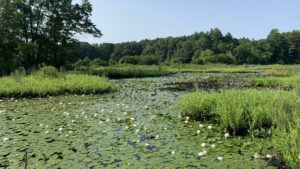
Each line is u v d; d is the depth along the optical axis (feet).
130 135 13.12
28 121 16.46
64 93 31.73
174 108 21.02
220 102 15.88
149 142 11.97
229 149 10.84
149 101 25.18
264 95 16.88
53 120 16.74
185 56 308.40
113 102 24.63
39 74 41.50
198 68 124.98
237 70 93.76
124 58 228.02
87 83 34.58
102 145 11.60
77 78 40.50
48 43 80.84
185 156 10.12
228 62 214.48
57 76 42.11
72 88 32.35
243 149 10.81
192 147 11.19
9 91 28.37
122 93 32.19
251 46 276.21
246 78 54.19
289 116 11.87
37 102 24.62
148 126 14.98
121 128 14.60
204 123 15.61
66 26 84.53
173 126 14.94
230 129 13.53
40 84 31.94
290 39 253.24
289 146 8.92
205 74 79.97
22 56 77.00
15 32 71.92
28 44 69.67
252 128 12.80
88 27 91.40
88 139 12.52
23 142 12.13
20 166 9.35
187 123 15.67
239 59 259.39
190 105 17.03
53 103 23.98
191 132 13.60
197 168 8.98
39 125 15.39
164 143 11.80
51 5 79.66
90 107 21.79
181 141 12.06
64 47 86.58
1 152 10.84
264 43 264.11
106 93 32.14
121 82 51.88
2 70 63.98
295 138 8.80
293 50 249.96
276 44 252.62
